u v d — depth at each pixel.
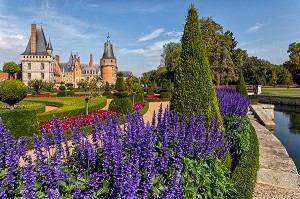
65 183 2.57
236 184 4.15
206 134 4.32
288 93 38.28
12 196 2.34
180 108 5.14
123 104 13.85
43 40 70.38
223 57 36.12
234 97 10.85
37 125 8.51
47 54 69.38
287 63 66.12
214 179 3.68
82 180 2.73
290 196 4.75
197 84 5.13
